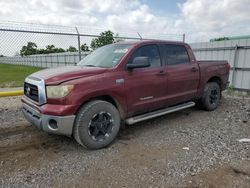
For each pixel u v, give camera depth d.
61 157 3.47
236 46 8.95
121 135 4.38
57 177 2.90
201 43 10.45
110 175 2.93
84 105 3.60
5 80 13.80
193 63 5.40
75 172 3.02
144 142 4.03
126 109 4.10
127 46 4.39
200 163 3.21
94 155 3.53
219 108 6.41
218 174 2.92
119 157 3.45
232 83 9.30
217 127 4.82
